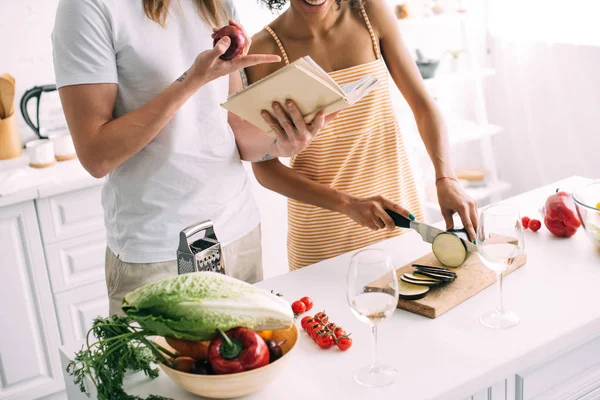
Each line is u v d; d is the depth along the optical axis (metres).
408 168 2.10
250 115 1.52
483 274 1.51
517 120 3.80
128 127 1.48
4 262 2.59
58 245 2.68
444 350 1.29
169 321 1.13
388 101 1.99
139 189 1.67
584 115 3.42
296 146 1.55
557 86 3.51
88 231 2.73
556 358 1.36
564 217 1.68
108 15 1.52
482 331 1.34
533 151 3.75
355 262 1.15
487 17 3.76
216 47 1.39
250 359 1.13
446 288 1.47
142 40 1.58
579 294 1.44
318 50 1.94
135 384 1.26
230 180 1.78
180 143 1.67
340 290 1.55
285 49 1.94
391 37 2.01
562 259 1.60
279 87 1.39
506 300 1.45
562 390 1.39
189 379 1.13
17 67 2.95
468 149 3.95
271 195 3.47
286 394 1.19
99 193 2.72
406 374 1.22
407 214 1.66
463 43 3.77
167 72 1.62
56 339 2.75
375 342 1.21
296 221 2.02
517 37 3.62
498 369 1.23
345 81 1.95
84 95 1.51
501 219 1.30
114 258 1.76
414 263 1.60
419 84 2.02
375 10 1.98
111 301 1.80
